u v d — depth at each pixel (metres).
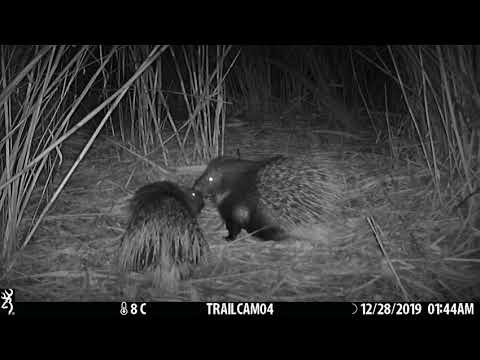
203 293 1.91
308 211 2.20
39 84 2.25
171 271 1.90
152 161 3.14
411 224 2.36
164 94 4.26
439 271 2.02
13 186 2.09
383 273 2.01
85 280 1.98
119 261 1.97
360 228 2.35
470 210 2.33
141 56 3.01
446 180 2.69
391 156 3.11
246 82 4.46
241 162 2.37
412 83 2.88
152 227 1.89
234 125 4.06
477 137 2.53
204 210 2.60
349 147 3.47
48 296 1.89
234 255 2.19
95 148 3.50
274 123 4.12
